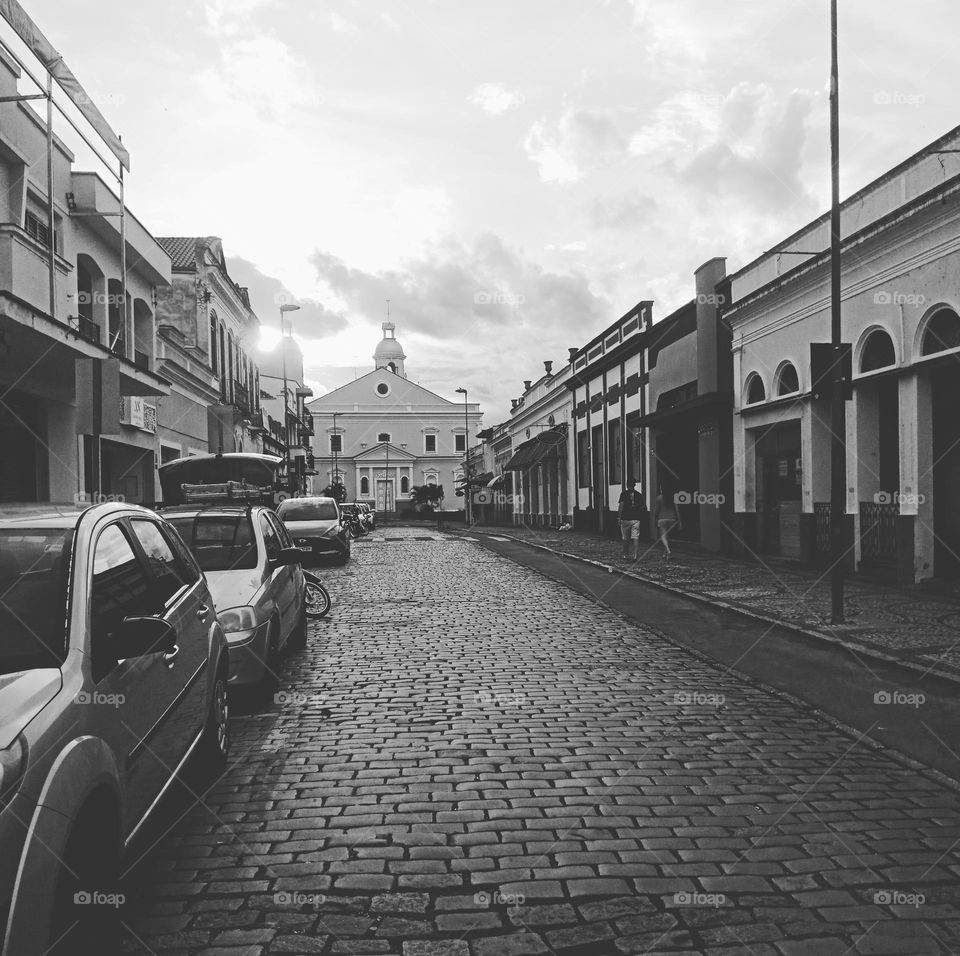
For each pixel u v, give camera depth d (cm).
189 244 3375
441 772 522
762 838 418
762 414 1761
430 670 819
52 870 251
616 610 1205
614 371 3012
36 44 1223
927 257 1191
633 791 485
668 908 350
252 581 752
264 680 690
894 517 1338
